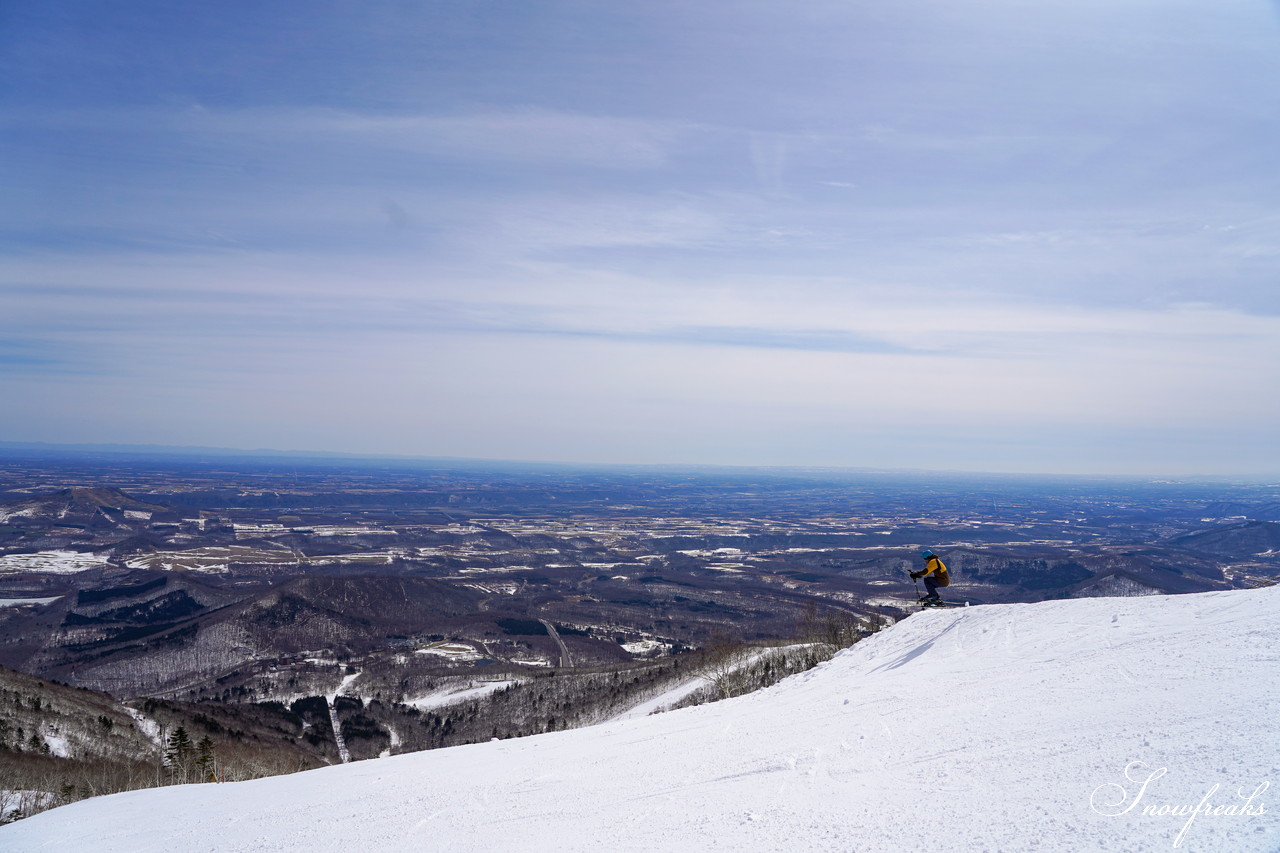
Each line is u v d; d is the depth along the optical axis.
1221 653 10.66
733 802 7.87
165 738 61.38
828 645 42.75
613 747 12.82
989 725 9.23
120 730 60.75
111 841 11.20
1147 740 7.36
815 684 17.92
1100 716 8.62
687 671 70.12
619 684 80.00
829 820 6.77
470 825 8.73
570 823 8.12
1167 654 11.34
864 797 7.27
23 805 33.72
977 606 20.91
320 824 10.10
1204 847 4.89
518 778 11.11
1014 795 6.54
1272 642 10.61
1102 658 12.14
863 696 13.39
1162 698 8.89
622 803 8.66
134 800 15.21
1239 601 14.27
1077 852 5.19
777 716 13.12
